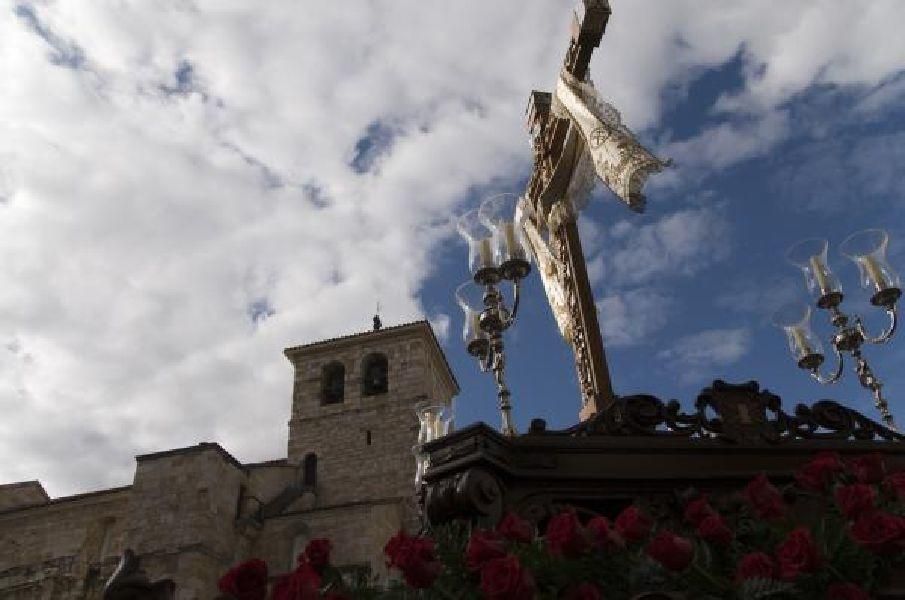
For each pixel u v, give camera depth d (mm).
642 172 5695
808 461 3771
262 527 30781
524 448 3533
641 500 3502
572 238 8070
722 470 3646
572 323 7852
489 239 6770
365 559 28062
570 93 7203
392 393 39594
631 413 3814
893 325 7207
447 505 3168
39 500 38844
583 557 2559
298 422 39781
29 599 30859
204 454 30656
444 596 2525
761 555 2510
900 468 3824
